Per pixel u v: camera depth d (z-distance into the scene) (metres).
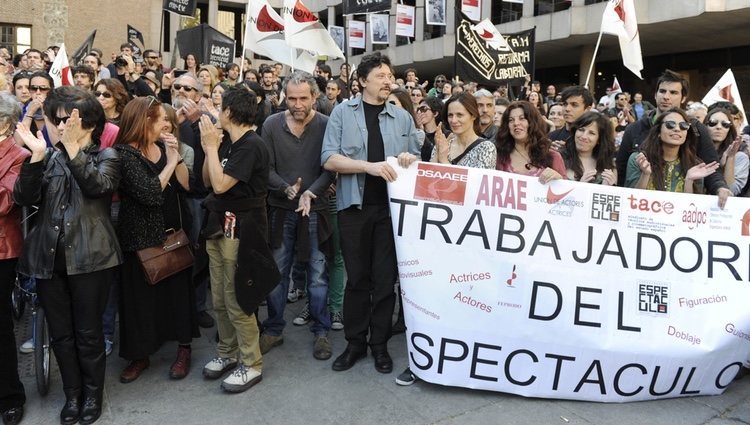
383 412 3.36
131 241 3.53
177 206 3.88
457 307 3.53
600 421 3.30
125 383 3.70
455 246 3.56
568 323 3.50
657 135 4.08
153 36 25.45
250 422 3.23
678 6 16.44
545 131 3.97
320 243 4.09
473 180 3.58
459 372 3.54
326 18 33.91
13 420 3.16
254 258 3.50
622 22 6.48
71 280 3.12
